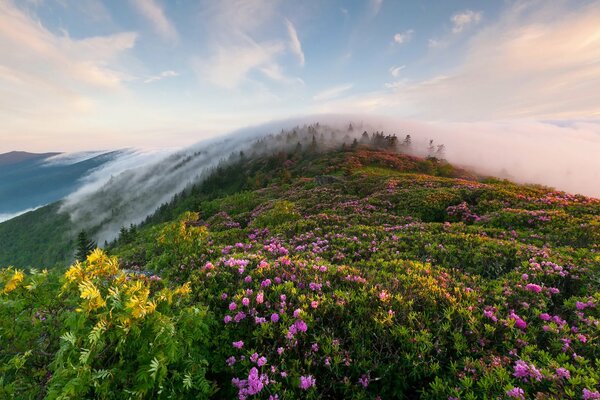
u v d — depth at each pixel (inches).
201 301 243.1
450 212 724.7
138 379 144.5
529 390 162.7
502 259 342.6
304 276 275.9
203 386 160.4
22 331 181.6
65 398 132.3
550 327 205.3
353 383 178.7
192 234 443.2
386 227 575.2
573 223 491.5
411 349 187.9
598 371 161.5
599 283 270.5
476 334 199.6
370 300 233.6
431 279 273.1
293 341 192.7
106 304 165.5
